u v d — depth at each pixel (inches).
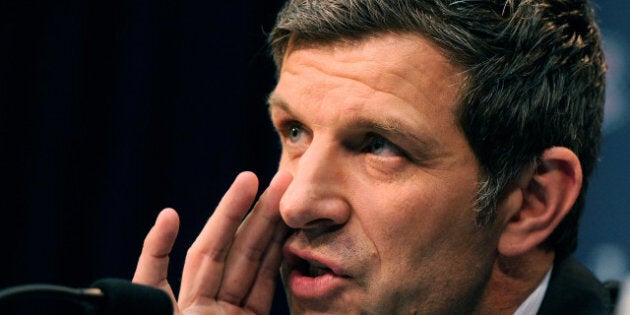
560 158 256.4
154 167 424.2
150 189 423.5
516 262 263.0
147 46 419.8
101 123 424.2
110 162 420.5
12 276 421.4
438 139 242.7
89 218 423.5
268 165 430.9
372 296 245.1
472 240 251.0
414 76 241.3
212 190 427.2
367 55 243.1
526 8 251.8
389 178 244.1
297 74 251.4
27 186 420.8
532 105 252.1
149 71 419.8
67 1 420.8
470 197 248.1
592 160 274.5
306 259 250.5
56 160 419.8
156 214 424.5
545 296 269.0
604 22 386.6
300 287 252.8
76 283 422.9
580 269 276.4
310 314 251.3
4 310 421.7
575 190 257.9
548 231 258.5
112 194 418.6
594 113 271.9
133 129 418.6
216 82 427.5
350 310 247.0
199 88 427.2
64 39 420.2
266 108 430.9
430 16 242.1
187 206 426.3
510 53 248.2
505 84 247.8
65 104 419.8
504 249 256.8
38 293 183.3
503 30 246.8
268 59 430.0
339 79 244.1
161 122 425.1
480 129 246.5
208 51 427.5
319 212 241.8
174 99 426.3
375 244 243.8
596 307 268.2
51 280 420.5
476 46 243.9
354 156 247.1
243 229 270.1
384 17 242.5
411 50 242.1
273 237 268.8
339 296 247.6
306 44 253.0
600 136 278.1
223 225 266.8
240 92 427.2
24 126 420.8
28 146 420.8
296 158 259.6
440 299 251.1
